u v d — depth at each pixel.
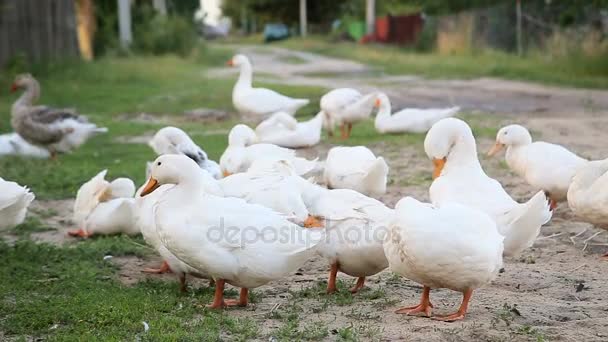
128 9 31.08
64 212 8.98
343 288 7.32
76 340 6.62
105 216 8.30
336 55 35.81
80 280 7.44
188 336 6.64
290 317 6.88
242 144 8.92
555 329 6.71
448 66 25.61
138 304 7.04
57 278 7.49
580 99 17.36
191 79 23.38
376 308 7.01
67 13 25.53
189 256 6.94
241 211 6.95
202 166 8.68
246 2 62.81
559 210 8.66
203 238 6.90
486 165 9.98
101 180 8.43
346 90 12.34
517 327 6.73
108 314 6.89
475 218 6.73
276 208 7.27
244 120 15.27
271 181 7.38
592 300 7.12
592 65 22.09
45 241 8.29
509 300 7.10
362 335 6.64
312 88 19.48
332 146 11.70
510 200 7.41
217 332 6.71
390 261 6.86
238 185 7.42
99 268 7.74
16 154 11.38
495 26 29.48
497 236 6.76
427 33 34.25
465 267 6.67
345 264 7.18
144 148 12.17
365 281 7.48
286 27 58.84
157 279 7.63
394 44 38.31
